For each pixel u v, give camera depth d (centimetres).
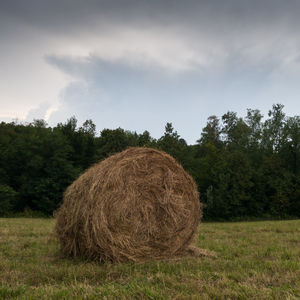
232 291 443
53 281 504
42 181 3681
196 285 472
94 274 536
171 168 767
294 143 5125
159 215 718
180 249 750
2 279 507
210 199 4166
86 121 5684
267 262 626
